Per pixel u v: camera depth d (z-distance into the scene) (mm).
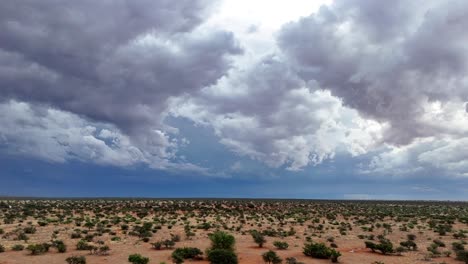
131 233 57156
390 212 113250
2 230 58656
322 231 66062
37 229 63250
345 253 44875
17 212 95688
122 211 104438
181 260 37719
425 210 127188
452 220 86062
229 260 36750
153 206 131250
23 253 42438
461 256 40125
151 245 48281
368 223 81375
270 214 103375
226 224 75312
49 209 108375
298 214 104750
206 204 148000
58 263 37406
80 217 84000
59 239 52656
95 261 38500
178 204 143375
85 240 50625
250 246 48562
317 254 41531
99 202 161375
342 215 102250
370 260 40719
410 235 57531
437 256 43000
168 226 67688
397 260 40750
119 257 40531
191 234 56438
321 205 155375
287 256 41938
